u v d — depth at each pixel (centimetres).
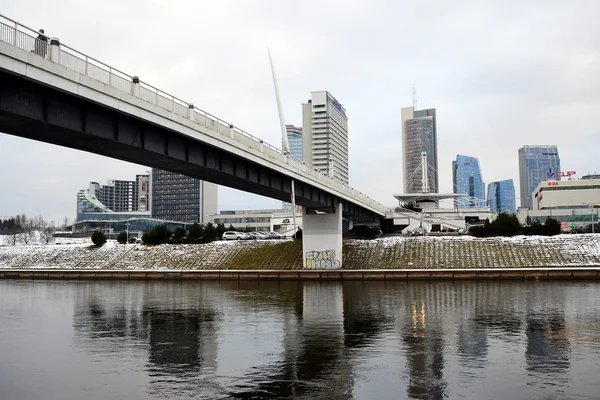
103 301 5534
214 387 2277
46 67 2939
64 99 3316
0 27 2716
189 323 3994
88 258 10138
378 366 2594
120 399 2136
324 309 4638
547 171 18338
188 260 9431
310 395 2145
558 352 2850
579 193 16562
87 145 3891
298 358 2786
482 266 7975
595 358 2711
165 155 4312
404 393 2156
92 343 3278
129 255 10000
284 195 7188
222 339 3338
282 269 8650
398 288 6462
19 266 10162
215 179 5706
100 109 3594
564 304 4700
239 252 9481
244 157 5319
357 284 7188
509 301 4944
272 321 4025
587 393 2131
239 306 4956
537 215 16500
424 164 17175
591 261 7756
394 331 3519
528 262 7925
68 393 2225
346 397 2114
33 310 4869
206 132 4575
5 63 2695
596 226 12050
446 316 4109
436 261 8331
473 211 14512
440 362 2659
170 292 6450
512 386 2231
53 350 3081
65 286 7538
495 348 2959
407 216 13125
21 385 2347
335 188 8150
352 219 12150
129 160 4528
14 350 3091
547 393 2134
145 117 3778
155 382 2370
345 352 2914
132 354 2944
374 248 9156
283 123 10038
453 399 2072
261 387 2267
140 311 4709
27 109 3059
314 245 8575
